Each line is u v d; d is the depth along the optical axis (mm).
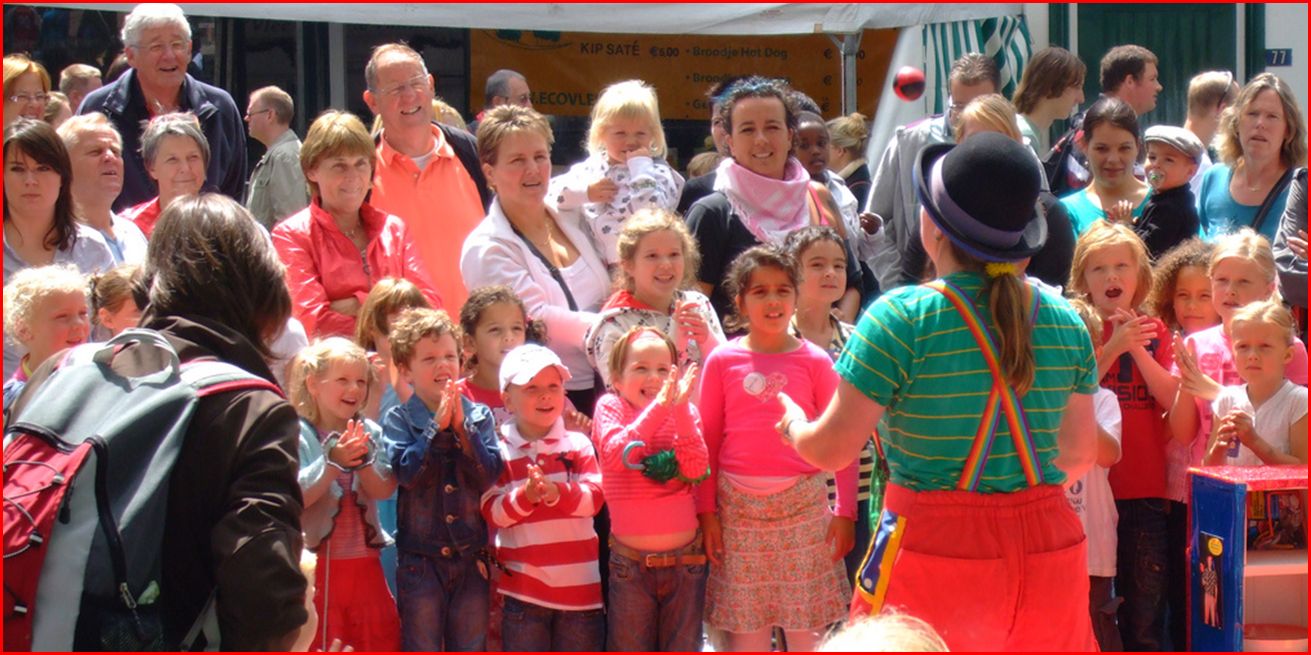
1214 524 4055
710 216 4566
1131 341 4156
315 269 4410
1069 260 4707
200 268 2279
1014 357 2674
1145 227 5281
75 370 2256
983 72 5707
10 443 2164
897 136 5762
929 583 2715
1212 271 4555
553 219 4535
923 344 2705
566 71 8156
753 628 3832
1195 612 4148
